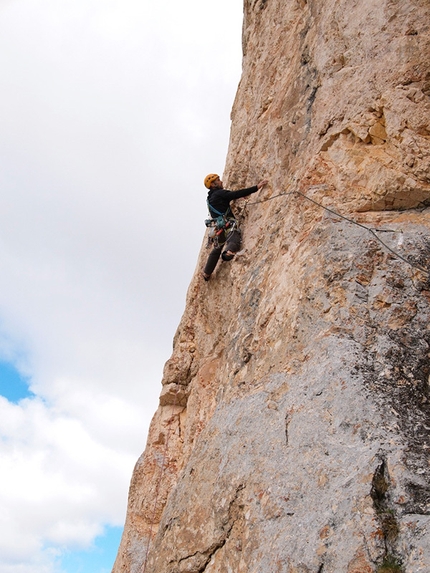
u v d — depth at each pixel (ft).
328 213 22.31
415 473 15.11
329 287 20.16
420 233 21.24
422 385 17.65
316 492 16.05
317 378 18.47
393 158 22.53
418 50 23.08
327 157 23.93
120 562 32.91
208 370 30.42
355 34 24.99
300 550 15.01
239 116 33.94
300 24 29.68
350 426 16.76
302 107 26.78
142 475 33.86
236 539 17.57
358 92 23.98
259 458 18.40
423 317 19.20
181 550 19.43
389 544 13.98
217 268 30.35
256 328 22.66
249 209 28.84
